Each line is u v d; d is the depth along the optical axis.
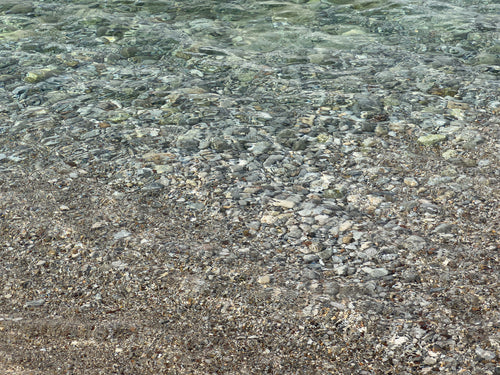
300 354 1.73
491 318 1.77
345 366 1.70
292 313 1.81
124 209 2.11
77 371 1.69
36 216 2.08
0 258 1.96
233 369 1.70
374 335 1.75
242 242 2.01
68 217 2.08
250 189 2.18
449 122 2.45
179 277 1.91
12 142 2.39
